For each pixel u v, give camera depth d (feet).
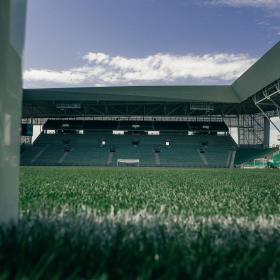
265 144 168.14
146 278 3.08
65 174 40.63
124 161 160.45
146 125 185.68
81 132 183.11
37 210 7.61
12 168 5.52
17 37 5.82
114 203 9.64
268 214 7.98
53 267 3.32
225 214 7.82
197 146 173.78
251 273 3.35
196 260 3.66
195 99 144.56
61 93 145.48
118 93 144.97
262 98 139.23
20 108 5.90
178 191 15.65
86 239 4.66
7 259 3.60
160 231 5.31
